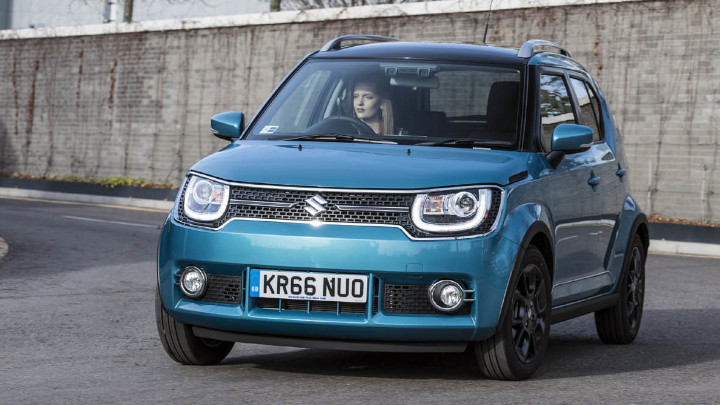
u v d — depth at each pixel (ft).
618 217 25.66
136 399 17.19
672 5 65.87
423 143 20.92
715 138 64.39
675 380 20.44
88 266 40.37
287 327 18.24
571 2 69.67
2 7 127.24
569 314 22.45
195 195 19.07
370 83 22.34
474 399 17.62
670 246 59.93
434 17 76.48
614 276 25.49
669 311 32.40
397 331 18.02
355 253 17.88
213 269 18.70
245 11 108.99
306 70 23.66
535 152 20.99
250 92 87.71
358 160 19.15
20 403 16.84
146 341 23.97
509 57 23.16
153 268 40.24
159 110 93.25
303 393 17.83
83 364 20.79
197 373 19.81
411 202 18.13
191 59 91.20
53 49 101.19
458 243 18.03
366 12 80.23
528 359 19.84
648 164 66.64
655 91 66.44
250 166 19.06
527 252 19.29
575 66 26.20
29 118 103.14
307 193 18.34
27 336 24.36
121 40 95.91
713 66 64.39
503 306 18.43
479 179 18.62
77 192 91.45
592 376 20.74
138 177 94.58
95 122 97.91
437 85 22.22
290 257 18.03
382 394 17.88
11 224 59.36
